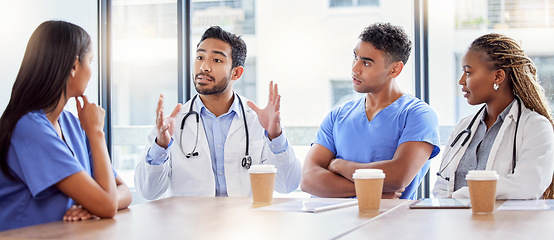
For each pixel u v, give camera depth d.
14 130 1.34
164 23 3.54
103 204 1.31
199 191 2.16
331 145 2.28
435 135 2.10
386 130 2.14
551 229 1.03
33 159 1.32
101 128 1.44
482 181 1.23
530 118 1.73
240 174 2.20
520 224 1.09
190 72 3.39
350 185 2.02
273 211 1.34
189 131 2.22
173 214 1.32
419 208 1.36
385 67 2.13
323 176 2.08
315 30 5.07
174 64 3.41
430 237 0.97
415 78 3.02
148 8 3.55
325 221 1.17
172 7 3.53
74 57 1.42
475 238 0.96
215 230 1.08
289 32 5.07
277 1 4.99
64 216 1.30
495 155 1.75
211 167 2.19
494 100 1.84
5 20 2.82
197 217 1.26
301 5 5.02
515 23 3.16
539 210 1.27
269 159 2.15
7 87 2.83
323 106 5.04
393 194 2.02
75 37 1.43
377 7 4.93
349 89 5.00
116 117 3.56
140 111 3.61
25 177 1.32
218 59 2.18
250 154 2.22
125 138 3.58
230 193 2.18
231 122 2.26
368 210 1.33
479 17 3.11
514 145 1.72
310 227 1.10
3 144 1.34
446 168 1.91
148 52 3.55
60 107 1.45
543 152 1.65
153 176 1.98
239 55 2.26
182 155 2.20
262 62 5.04
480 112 1.88
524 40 3.14
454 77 3.06
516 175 1.61
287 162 2.08
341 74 5.04
